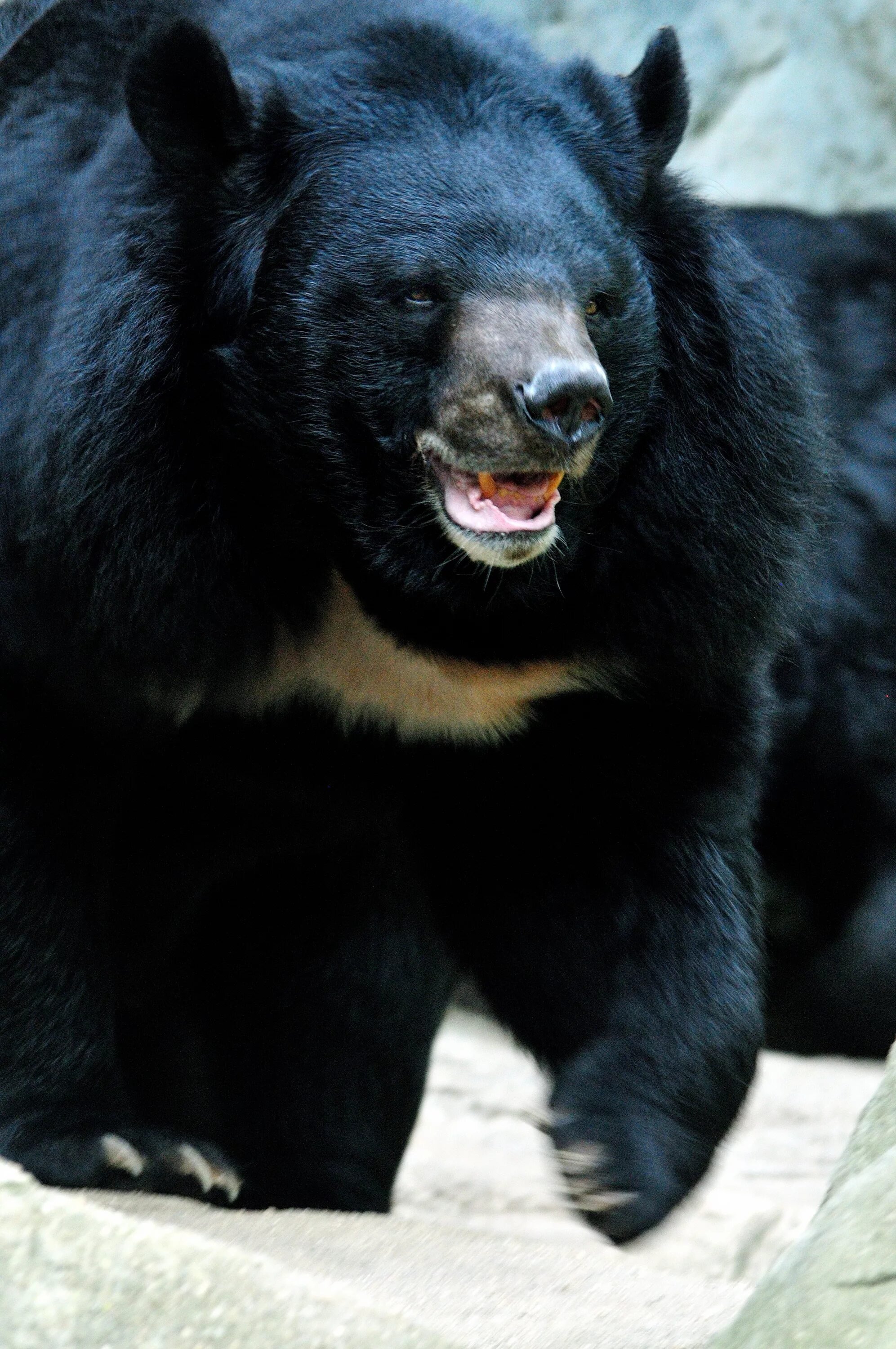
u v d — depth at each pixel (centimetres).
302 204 1048
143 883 1216
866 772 1912
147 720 1073
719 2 2608
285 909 1317
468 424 1000
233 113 1042
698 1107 1084
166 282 1029
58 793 1069
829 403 1357
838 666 1920
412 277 1023
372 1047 1368
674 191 1112
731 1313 855
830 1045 1936
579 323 1005
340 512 1060
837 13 2577
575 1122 1069
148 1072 1363
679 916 1116
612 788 1119
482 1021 2066
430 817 1179
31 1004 1065
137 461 1013
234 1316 615
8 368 1033
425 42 1087
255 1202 1317
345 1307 629
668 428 1084
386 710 1133
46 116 1080
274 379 1050
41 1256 614
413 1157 1723
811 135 2586
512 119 1064
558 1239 1554
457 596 1063
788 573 1106
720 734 1114
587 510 1060
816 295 2002
